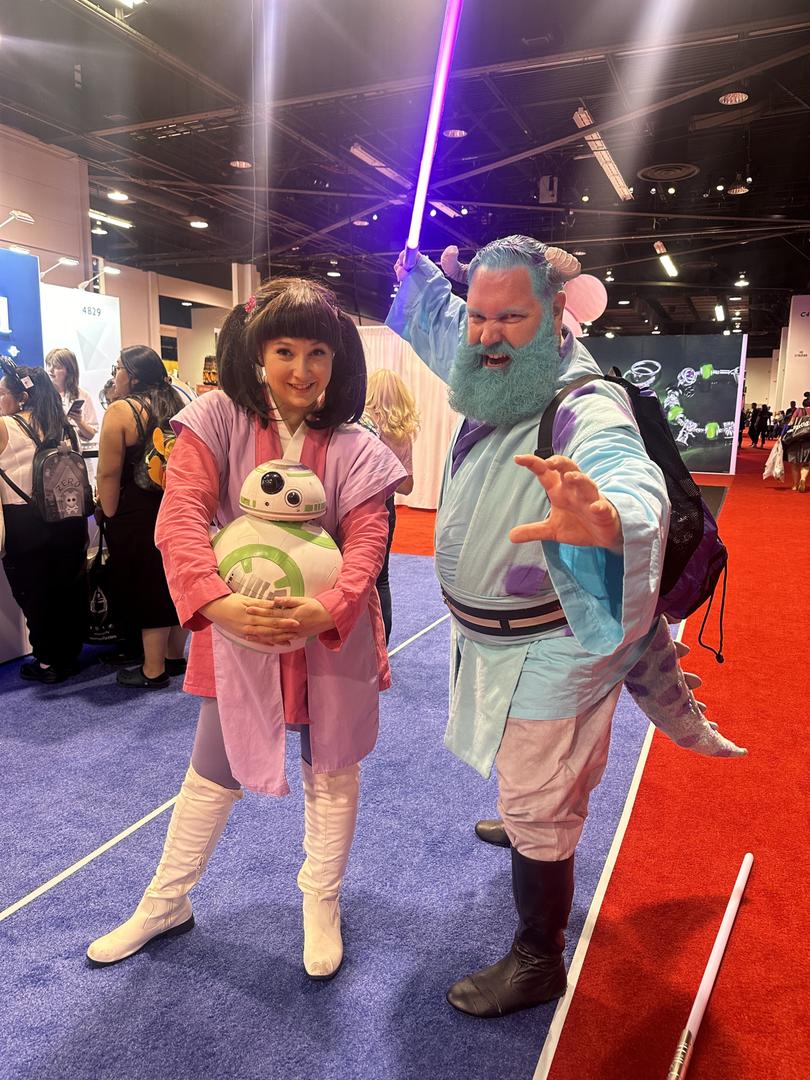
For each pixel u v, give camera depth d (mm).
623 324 22328
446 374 1839
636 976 1698
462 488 1499
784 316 20625
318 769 1577
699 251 13516
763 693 3484
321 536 1428
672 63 6641
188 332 16938
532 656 1430
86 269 8898
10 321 4406
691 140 9820
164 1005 1581
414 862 2115
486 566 1427
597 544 1021
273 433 1522
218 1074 1417
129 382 3168
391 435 3305
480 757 1478
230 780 1685
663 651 1664
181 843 1708
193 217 11797
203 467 1480
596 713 1465
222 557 1387
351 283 16781
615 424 1259
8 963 1692
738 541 7430
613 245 14109
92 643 3594
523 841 1501
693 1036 1452
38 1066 1425
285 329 1381
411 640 4145
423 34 6203
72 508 3217
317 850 1699
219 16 6152
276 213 12008
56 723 2975
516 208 11070
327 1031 1523
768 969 1725
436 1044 1498
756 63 6465
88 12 5801
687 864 2135
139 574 3168
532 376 1366
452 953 1762
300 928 1830
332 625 1378
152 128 8305
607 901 1969
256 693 1503
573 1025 1551
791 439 11812
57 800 2395
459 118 8227
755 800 2496
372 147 8938
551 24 6031
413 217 1751
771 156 10359
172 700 3221
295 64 6660
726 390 14289
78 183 8719
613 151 9648
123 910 1880
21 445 3180
